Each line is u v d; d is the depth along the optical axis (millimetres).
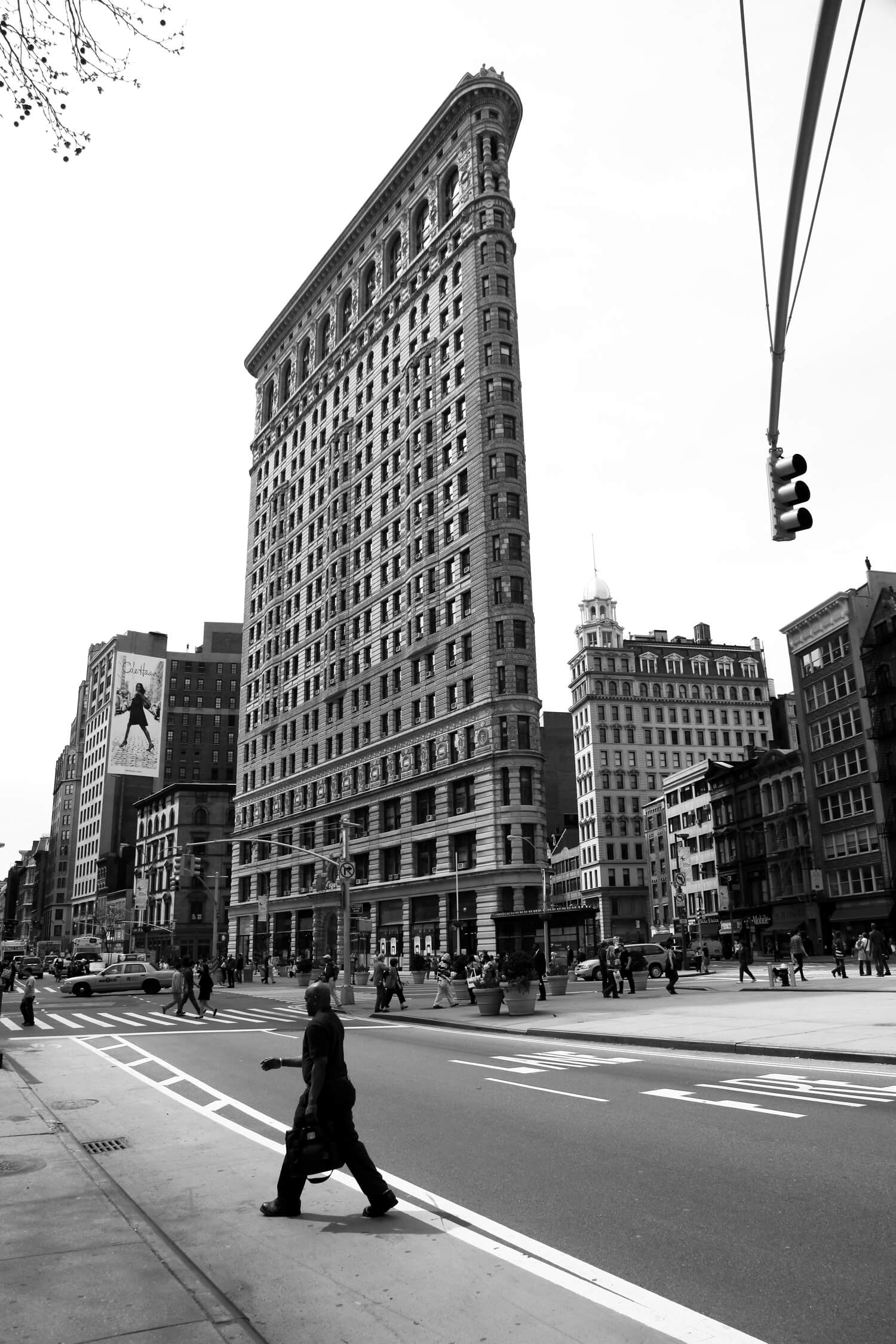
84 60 6812
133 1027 26906
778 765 74062
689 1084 13312
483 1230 6641
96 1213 7020
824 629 68438
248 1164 9156
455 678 62281
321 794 77875
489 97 70312
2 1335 4730
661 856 104188
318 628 82875
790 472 11750
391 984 31359
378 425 77375
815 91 6848
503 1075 14977
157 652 160625
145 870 127125
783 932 71812
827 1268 5688
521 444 63156
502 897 55688
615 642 126750
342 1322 5109
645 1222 6742
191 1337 4715
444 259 70375
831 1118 10312
